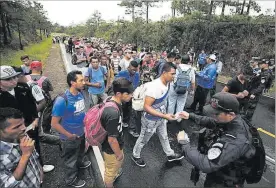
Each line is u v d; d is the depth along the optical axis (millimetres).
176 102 5777
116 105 2795
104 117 2730
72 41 21375
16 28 29031
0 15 23250
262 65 6766
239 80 5117
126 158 4621
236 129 2129
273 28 13680
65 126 3393
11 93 3129
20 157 2178
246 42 14984
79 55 11961
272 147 5352
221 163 2061
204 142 2447
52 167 4152
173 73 3559
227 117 2121
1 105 3018
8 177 2084
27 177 2299
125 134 5613
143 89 3922
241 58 15062
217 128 2348
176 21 23391
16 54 21031
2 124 2039
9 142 2139
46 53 23469
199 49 19203
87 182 3895
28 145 2086
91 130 2912
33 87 3605
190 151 2326
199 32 19453
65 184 3801
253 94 6066
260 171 2199
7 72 2938
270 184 3986
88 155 4680
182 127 6070
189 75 5426
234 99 2119
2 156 2094
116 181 3957
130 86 2822
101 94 6098
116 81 2789
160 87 3586
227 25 16672
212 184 2357
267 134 6062
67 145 3471
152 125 3928
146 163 4492
